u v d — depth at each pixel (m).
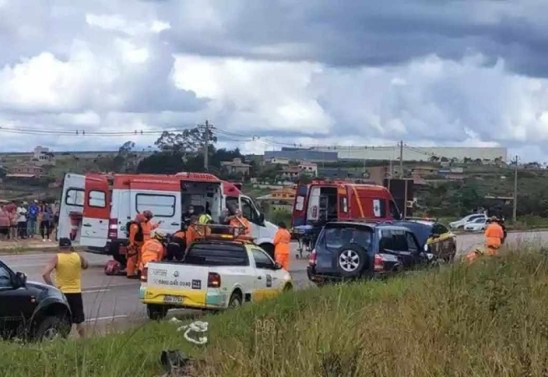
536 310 9.48
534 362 6.94
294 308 12.36
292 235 34.94
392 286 13.97
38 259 30.17
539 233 23.16
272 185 81.12
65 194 28.23
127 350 8.72
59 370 7.48
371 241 18.73
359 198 34.25
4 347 8.69
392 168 99.31
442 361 7.25
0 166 70.75
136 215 25.56
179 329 11.06
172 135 72.12
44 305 12.26
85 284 22.67
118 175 26.52
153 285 15.91
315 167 100.75
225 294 15.84
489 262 14.04
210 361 7.91
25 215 38.41
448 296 10.24
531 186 100.38
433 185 93.19
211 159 83.00
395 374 7.00
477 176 107.75
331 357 6.99
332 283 16.70
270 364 6.96
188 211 27.47
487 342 8.14
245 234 22.70
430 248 20.58
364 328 8.35
